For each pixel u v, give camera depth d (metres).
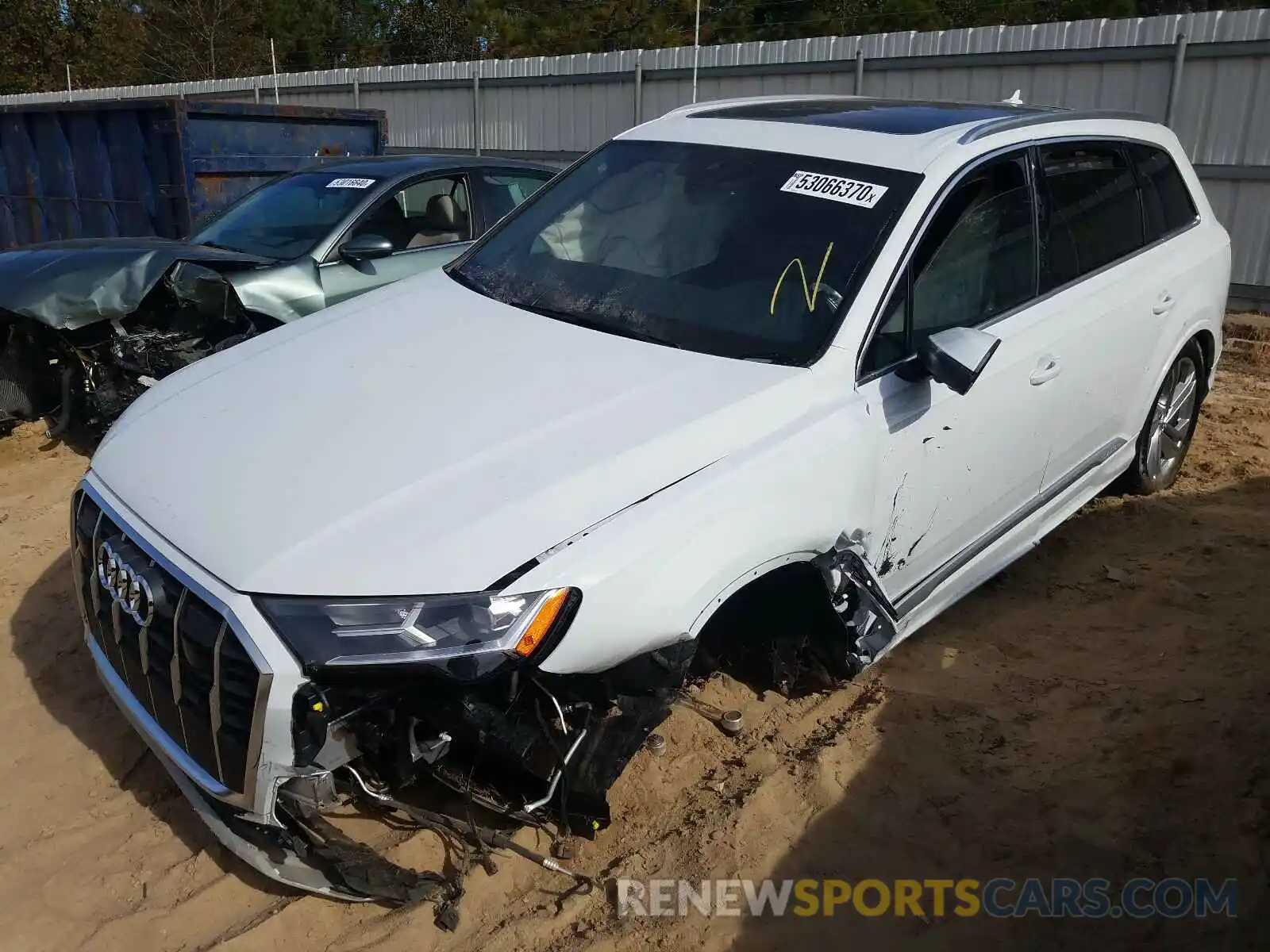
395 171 6.85
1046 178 4.18
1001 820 3.19
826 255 3.45
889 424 3.27
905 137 3.80
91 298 5.68
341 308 3.91
